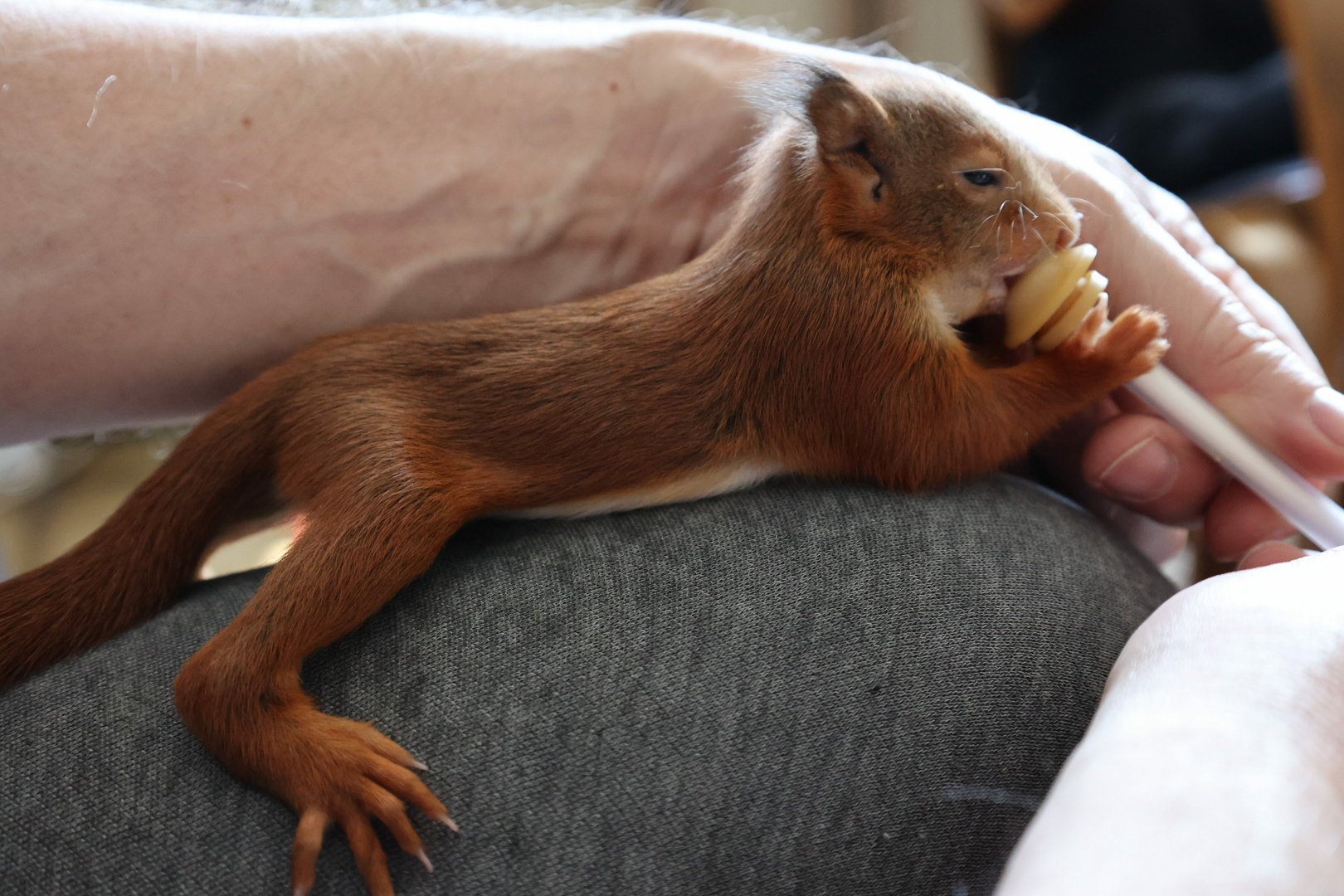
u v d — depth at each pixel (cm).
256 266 42
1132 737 32
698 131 45
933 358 40
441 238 44
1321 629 33
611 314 40
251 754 36
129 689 37
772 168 42
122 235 41
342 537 37
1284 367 40
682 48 45
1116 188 42
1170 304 41
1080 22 77
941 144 41
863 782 36
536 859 36
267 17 43
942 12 88
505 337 40
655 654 37
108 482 72
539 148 44
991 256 41
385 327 40
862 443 40
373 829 36
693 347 40
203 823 36
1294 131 62
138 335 42
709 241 46
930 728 37
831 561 38
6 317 41
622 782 36
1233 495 42
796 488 40
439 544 38
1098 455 42
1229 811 28
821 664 37
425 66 43
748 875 36
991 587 38
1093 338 40
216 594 39
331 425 38
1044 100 78
